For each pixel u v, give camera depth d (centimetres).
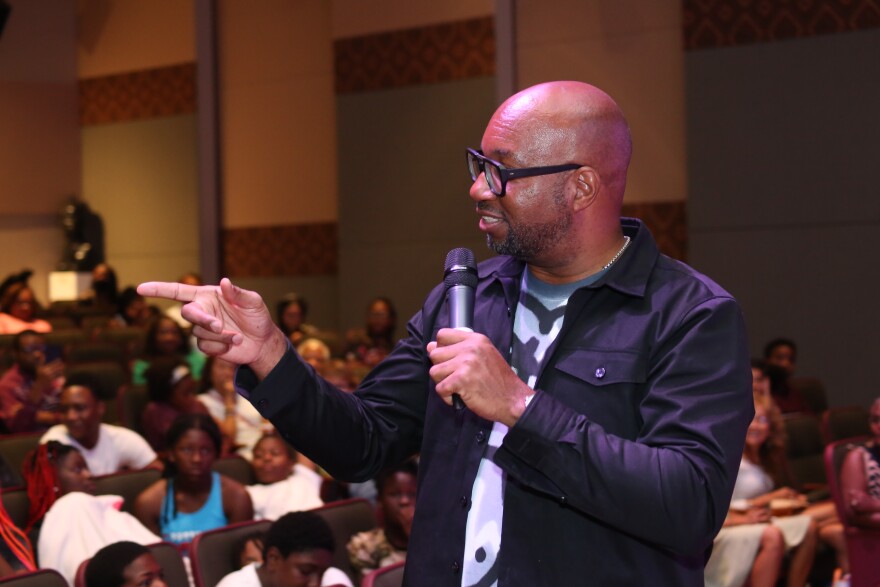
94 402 491
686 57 824
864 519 446
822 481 581
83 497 360
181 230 1215
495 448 146
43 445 379
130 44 1260
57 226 1338
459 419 150
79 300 1226
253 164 1142
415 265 989
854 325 764
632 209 866
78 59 1320
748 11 799
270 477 439
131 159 1265
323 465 156
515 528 139
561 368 142
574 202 143
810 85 778
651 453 126
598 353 142
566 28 901
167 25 1220
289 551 304
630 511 125
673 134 848
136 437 509
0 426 589
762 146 796
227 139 1164
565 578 137
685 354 136
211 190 1169
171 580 319
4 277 1308
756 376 525
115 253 1285
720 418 131
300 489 433
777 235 791
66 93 1316
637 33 862
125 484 416
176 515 398
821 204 775
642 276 145
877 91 755
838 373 771
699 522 126
